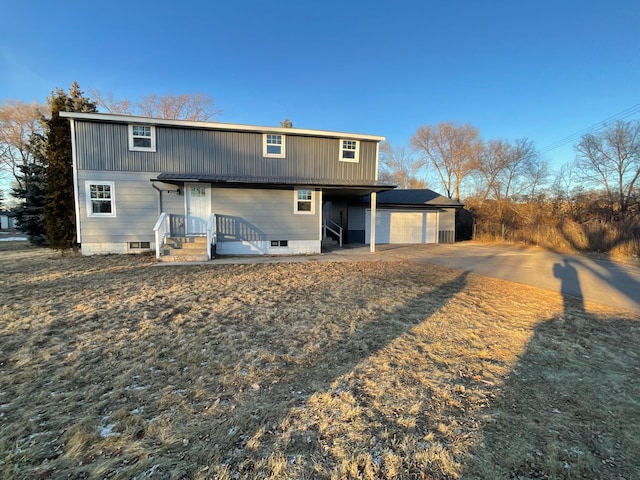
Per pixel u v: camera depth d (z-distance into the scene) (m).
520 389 2.83
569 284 7.62
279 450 2.04
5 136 28.61
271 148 12.55
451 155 34.56
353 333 4.17
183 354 3.48
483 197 28.50
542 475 1.86
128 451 2.01
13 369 3.09
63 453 1.99
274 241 12.42
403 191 20.94
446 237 19.14
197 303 5.48
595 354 3.61
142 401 2.58
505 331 4.34
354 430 2.25
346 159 13.32
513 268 9.95
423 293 6.45
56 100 11.67
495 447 2.08
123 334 4.03
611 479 1.83
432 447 2.08
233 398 2.64
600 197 19.73
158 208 11.63
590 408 2.54
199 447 2.06
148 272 8.34
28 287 6.51
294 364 3.29
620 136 19.83
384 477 1.83
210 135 11.95
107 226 11.37
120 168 11.33
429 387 2.86
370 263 10.52
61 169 11.63
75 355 3.41
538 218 19.25
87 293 6.07
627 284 7.66
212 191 11.84
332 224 17.52
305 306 5.39
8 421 2.29
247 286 6.84
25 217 14.80
